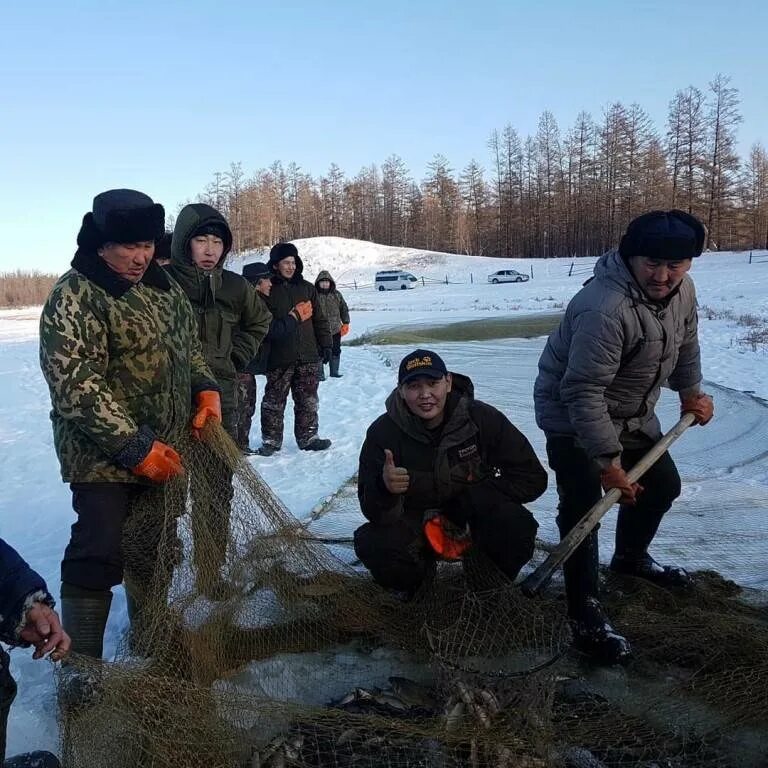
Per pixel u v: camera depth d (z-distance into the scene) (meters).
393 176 107.75
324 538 4.99
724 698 2.94
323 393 11.29
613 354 3.54
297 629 3.53
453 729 2.63
